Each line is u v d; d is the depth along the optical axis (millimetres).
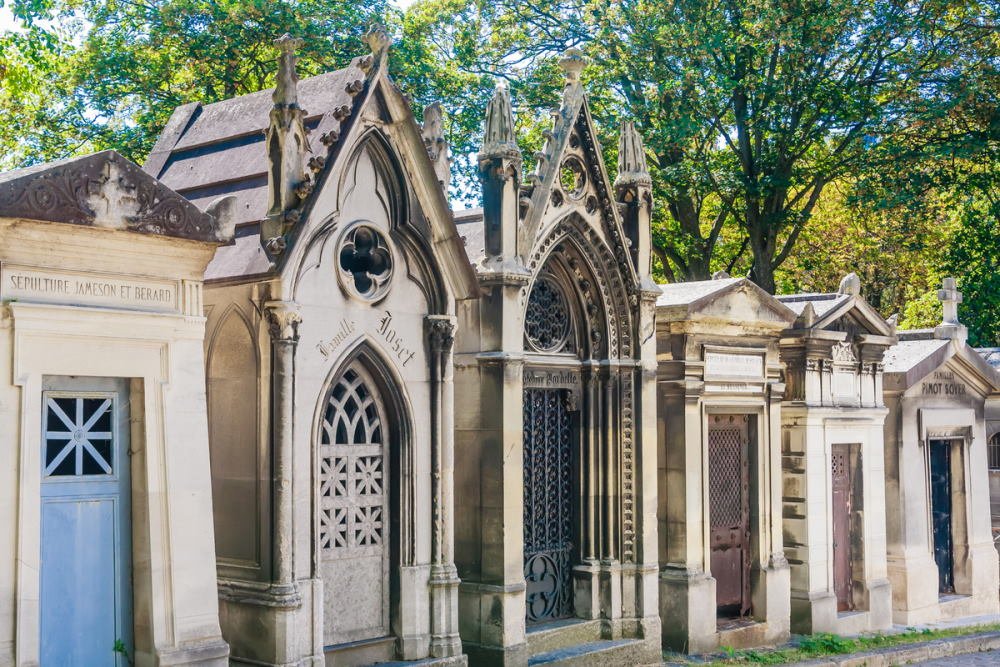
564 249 14133
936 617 19266
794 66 25453
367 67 11031
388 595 11422
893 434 18891
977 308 28188
